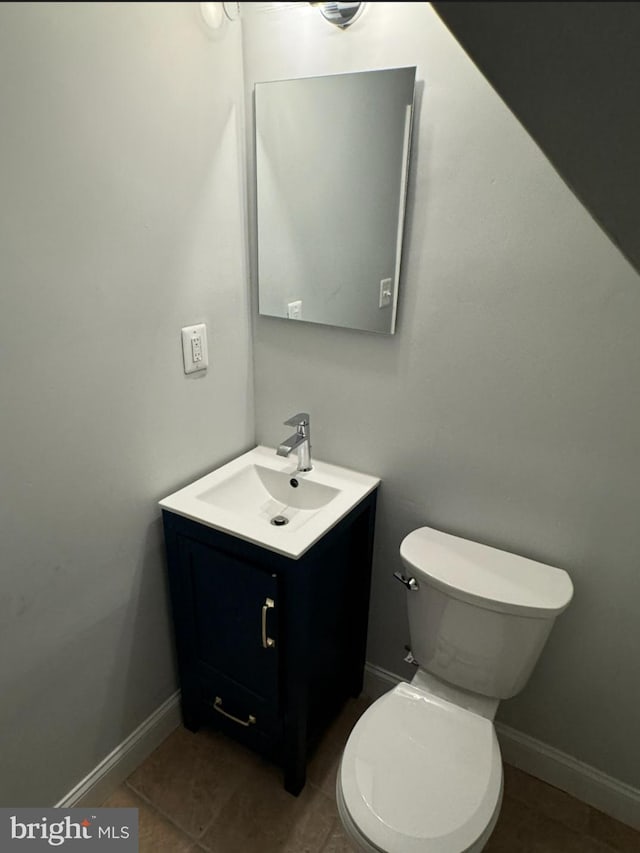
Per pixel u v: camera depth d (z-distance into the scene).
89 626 1.35
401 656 1.78
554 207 1.13
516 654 1.30
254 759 1.65
